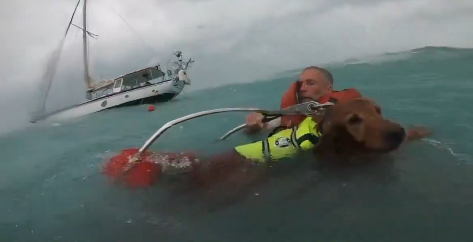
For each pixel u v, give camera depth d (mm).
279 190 1974
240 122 3383
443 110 2865
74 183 2473
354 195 1818
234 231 1666
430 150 2217
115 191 2248
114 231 1808
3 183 2598
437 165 2016
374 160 2158
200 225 1757
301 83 2725
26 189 2465
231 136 3012
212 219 1792
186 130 3348
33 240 1819
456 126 2557
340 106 2297
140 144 3115
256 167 2260
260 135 2936
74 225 1918
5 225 1994
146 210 1980
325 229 1580
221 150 2664
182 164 2404
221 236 1644
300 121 2559
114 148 3104
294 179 2072
